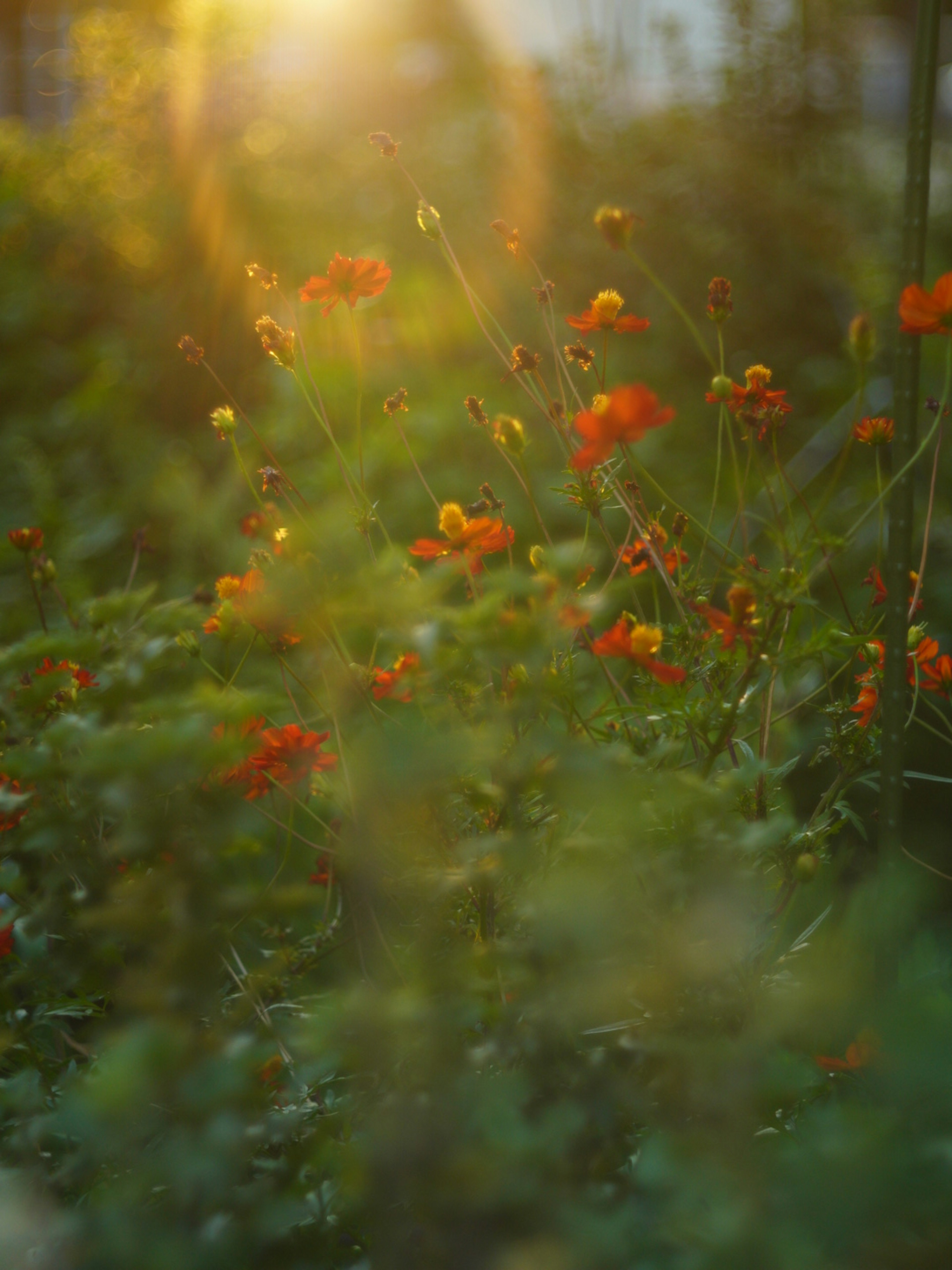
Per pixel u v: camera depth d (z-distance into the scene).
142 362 3.12
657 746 1.29
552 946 1.16
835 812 1.48
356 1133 1.21
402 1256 1.13
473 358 3.00
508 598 1.26
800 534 1.80
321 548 1.25
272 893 1.22
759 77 3.78
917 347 1.30
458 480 2.52
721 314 1.36
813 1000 1.15
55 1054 1.34
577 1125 1.13
